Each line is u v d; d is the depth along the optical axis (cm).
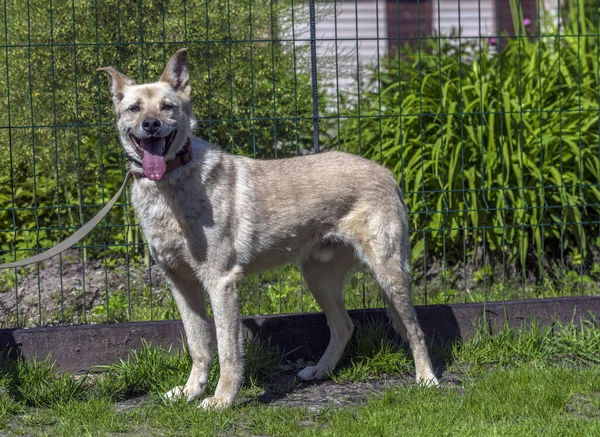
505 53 1034
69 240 599
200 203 606
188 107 628
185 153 605
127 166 657
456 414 572
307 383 691
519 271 954
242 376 625
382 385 682
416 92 1002
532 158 959
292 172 655
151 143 596
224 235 613
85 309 789
